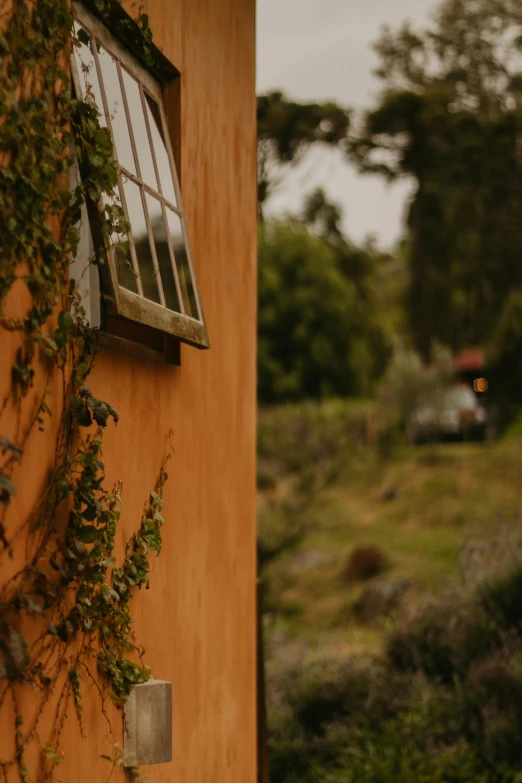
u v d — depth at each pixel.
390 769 6.78
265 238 29.56
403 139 12.62
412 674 8.04
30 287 2.37
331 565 16.42
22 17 2.31
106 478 2.95
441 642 8.16
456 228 22.89
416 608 9.05
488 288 25.17
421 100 12.43
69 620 2.59
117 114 3.15
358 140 12.04
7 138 2.23
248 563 4.65
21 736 2.34
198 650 3.89
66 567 2.56
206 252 4.14
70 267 2.79
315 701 8.08
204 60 4.17
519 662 7.36
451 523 18.08
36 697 2.44
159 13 3.61
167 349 3.64
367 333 33.19
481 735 6.96
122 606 3.02
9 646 2.19
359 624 14.14
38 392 2.42
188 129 3.93
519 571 8.23
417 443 22.56
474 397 23.95
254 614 4.73
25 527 2.36
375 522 18.42
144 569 3.19
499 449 21.25
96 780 2.80
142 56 3.40
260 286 30.23
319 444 17.50
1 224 2.21
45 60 2.43
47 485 2.47
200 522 3.95
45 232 2.41
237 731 4.42
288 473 16.12
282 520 14.46
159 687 3.11
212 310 4.21
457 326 30.81
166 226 3.49
